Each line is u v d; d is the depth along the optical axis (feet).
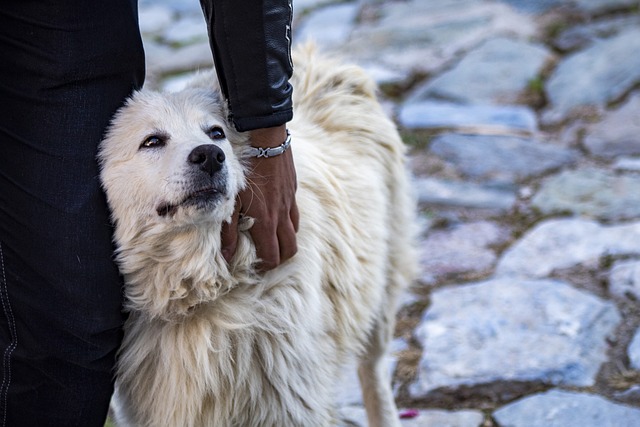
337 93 9.91
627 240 13.05
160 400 7.54
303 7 26.55
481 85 19.51
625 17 22.00
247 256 7.46
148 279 7.32
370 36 23.11
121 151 7.14
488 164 16.33
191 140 7.18
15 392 7.18
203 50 23.48
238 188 7.36
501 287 12.22
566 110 18.02
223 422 7.60
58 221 6.64
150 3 28.71
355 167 9.31
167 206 7.04
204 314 7.43
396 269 10.16
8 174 6.68
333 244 8.37
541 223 14.07
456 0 25.22
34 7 6.40
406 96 19.93
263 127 7.12
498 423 9.59
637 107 17.44
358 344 8.96
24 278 6.83
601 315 11.33
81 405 7.24
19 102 6.59
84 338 6.93
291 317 7.63
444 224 14.52
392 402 9.83
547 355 10.58
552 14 22.95
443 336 11.22
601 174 15.40
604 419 9.37
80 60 6.57
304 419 7.80
